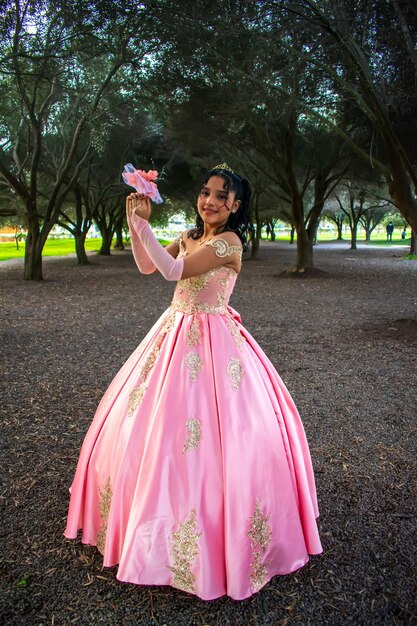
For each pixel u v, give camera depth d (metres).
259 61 8.17
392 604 1.86
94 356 5.59
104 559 1.87
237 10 6.82
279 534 1.86
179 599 1.86
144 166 20.48
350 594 1.90
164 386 1.89
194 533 1.74
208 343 1.96
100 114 12.80
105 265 20.67
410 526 2.34
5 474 2.81
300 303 9.99
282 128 13.19
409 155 11.33
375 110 6.78
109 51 10.09
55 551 2.13
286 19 6.58
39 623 1.75
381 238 60.91
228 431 1.82
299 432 2.21
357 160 15.62
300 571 2.02
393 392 4.30
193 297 2.01
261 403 1.94
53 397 4.13
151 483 1.77
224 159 17.50
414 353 5.71
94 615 1.79
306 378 4.73
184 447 1.79
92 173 21.42
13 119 14.30
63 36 9.61
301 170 19.62
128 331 7.09
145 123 17.62
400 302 10.07
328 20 6.00
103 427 2.03
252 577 1.80
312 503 2.22
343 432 3.44
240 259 2.02
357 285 13.25
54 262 22.36
